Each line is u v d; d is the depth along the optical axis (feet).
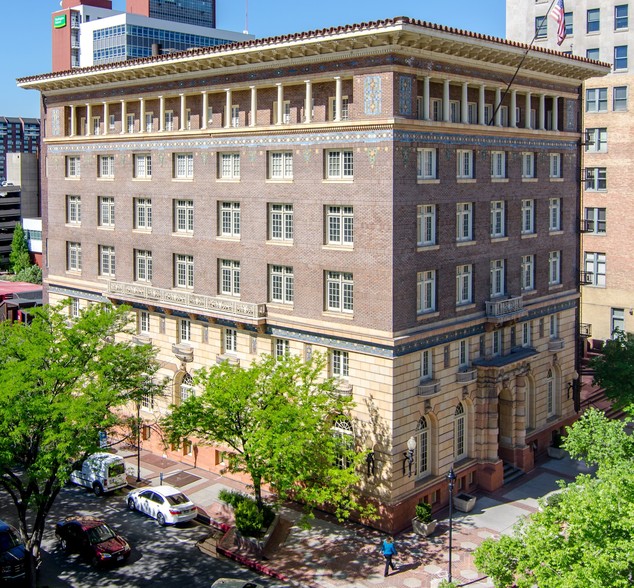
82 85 186.29
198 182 163.43
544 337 173.58
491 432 153.17
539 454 171.32
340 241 140.26
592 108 229.66
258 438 121.49
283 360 138.62
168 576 124.26
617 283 229.25
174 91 166.30
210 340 163.84
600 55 228.63
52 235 203.31
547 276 173.68
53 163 199.93
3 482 118.11
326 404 134.00
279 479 121.70
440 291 142.72
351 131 135.13
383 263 132.77
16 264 493.77
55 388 120.88
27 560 117.60
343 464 140.87
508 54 147.13
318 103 142.00
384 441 134.82
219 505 147.95
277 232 150.82
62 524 134.41
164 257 172.86
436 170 140.15
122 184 181.27
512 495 151.23
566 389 181.47
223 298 160.04
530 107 164.14
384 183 131.54
